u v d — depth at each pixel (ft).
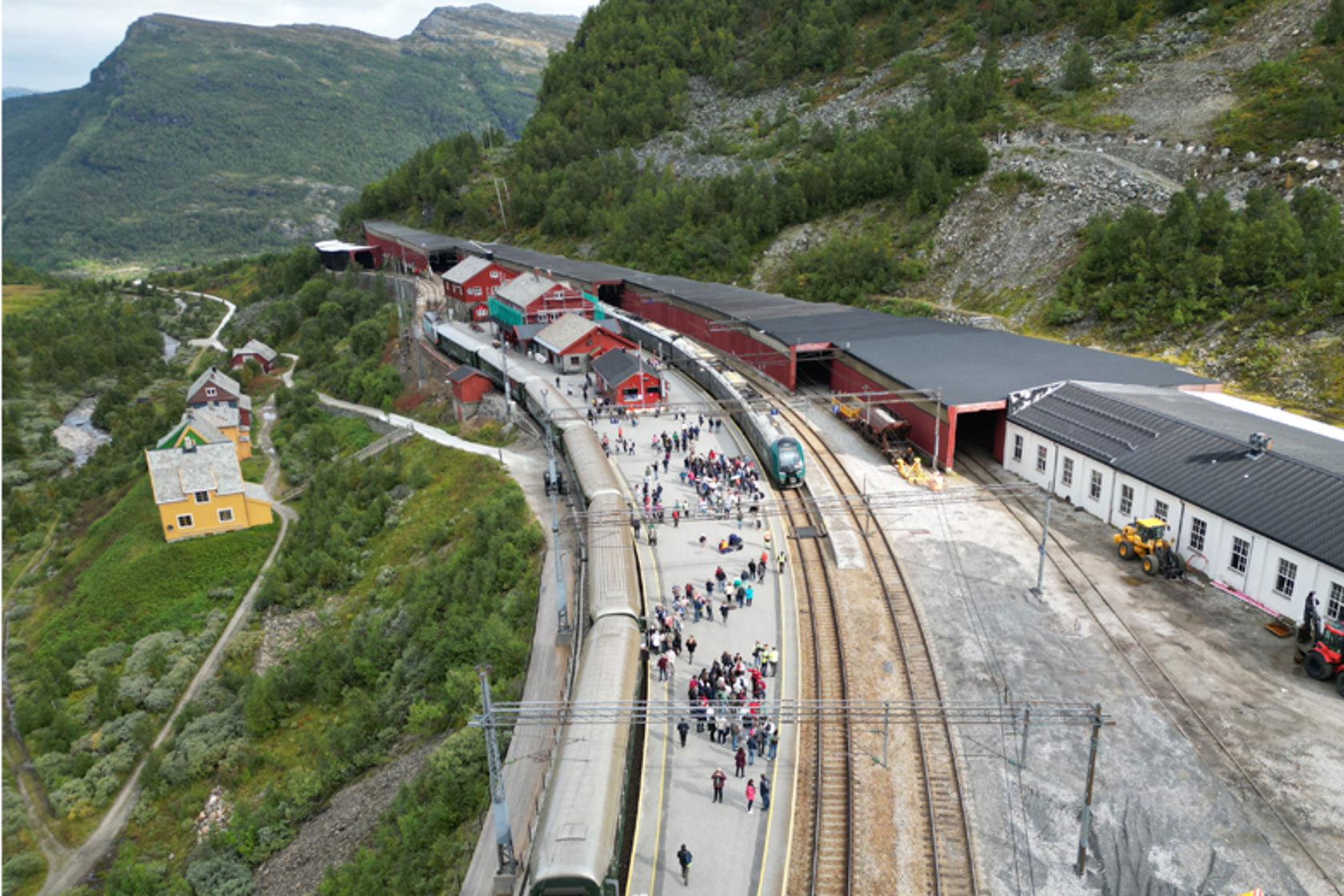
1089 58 440.45
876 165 417.69
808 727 123.54
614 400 264.11
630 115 636.89
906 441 227.81
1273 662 130.62
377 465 281.13
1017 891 94.12
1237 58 411.54
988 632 144.05
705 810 109.29
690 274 442.09
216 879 135.54
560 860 87.92
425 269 510.17
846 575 166.71
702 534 187.52
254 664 209.67
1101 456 181.78
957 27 570.46
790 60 641.81
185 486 268.00
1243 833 99.25
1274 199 276.62
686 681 134.62
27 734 197.36
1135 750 113.80
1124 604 149.89
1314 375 221.25
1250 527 144.36
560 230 562.25
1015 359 243.19
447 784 124.57
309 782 151.94
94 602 252.62
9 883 152.66
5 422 441.27
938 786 110.63
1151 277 277.85
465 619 169.89
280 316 558.15
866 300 357.41
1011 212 358.43
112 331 594.65
